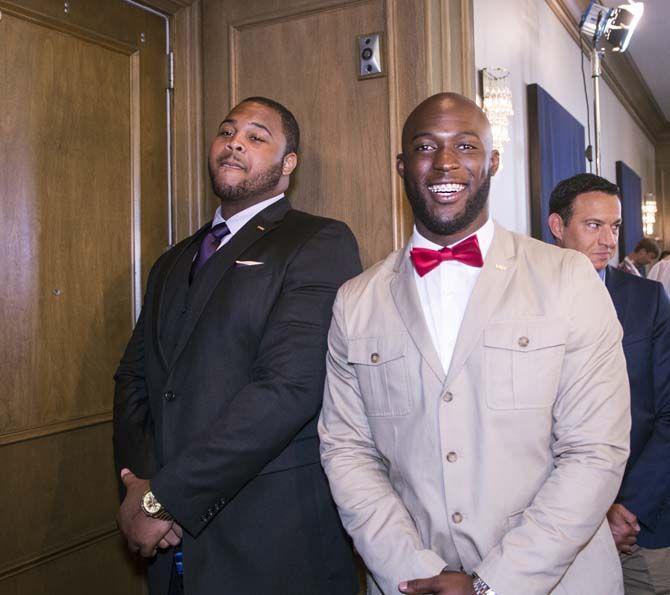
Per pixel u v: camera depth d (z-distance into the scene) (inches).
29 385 80.0
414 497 51.9
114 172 91.3
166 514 61.5
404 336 53.6
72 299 85.2
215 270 69.6
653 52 252.4
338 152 92.3
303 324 65.3
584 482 47.5
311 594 66.5
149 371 72.2
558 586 49.8
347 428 57.2
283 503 65.9
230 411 62.1
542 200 141.7
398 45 88.2
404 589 47.5
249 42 98.3
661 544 66.6
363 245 90.7
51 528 82.6
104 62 90.2
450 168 53.1
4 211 77.8
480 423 49.9
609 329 51.2
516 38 135.4
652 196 340.5
